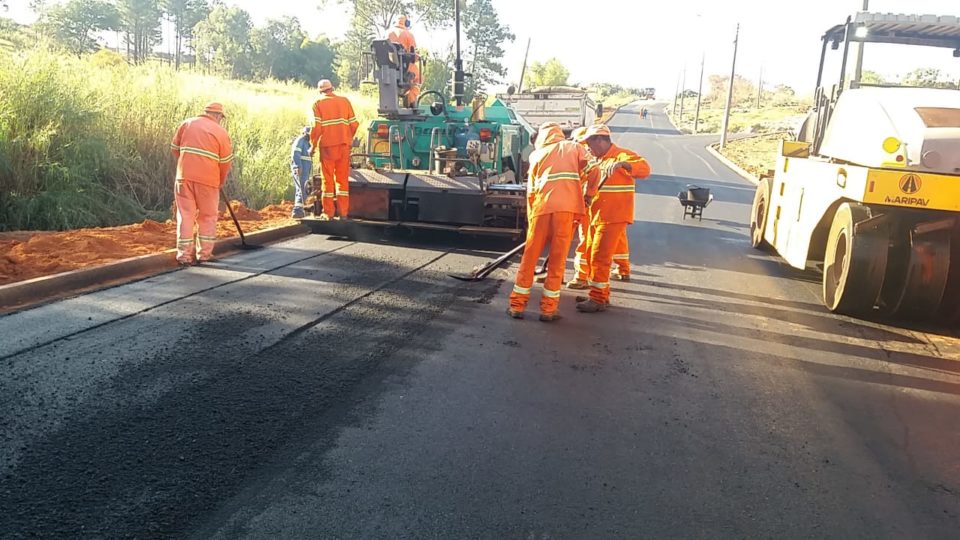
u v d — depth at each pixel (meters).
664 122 73.00
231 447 3.73
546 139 6.61
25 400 4.12
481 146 10.46
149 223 9.62
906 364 5.77
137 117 11.81
